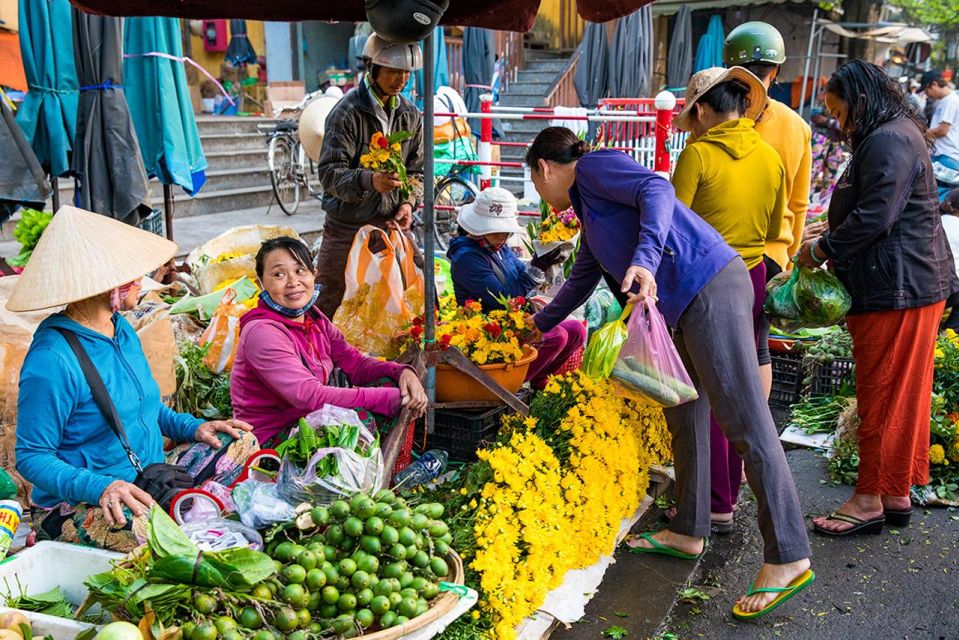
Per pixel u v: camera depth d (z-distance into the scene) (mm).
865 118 3436
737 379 3018
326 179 4250
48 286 2518
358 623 2189
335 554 2355
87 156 4789
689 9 16062
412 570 2424
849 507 3834
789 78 16969
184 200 9203
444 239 9047
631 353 2930
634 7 3986
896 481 3746
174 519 2441
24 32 4770
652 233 2865
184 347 4219
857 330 3652
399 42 3053
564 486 3260
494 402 3633
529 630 2900
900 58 17188
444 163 8602
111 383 2691
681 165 3527
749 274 3297
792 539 3043
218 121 11227
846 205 3514
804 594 3346
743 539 3795
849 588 3389
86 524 2656
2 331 3492
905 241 3465
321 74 14922
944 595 3336
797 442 4766
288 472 2518
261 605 2092
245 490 2539
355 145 4285
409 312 3740
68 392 2590
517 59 16547
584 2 4062
